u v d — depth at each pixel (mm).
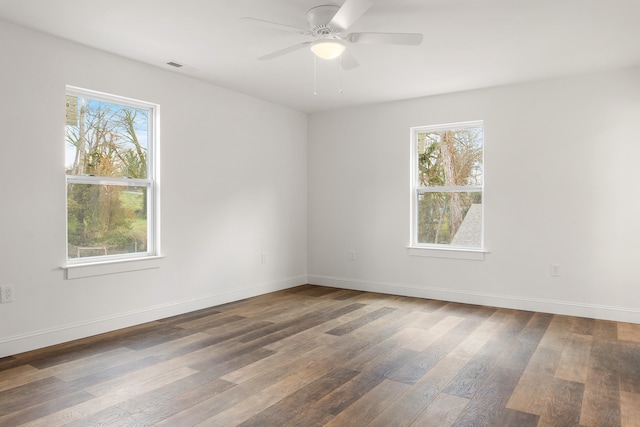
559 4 2746
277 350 3279
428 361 3055
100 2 2754
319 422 2195
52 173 3334
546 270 4430
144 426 2148
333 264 5816
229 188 4828
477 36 3262
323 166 5879
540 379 2738
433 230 5160
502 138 4633
